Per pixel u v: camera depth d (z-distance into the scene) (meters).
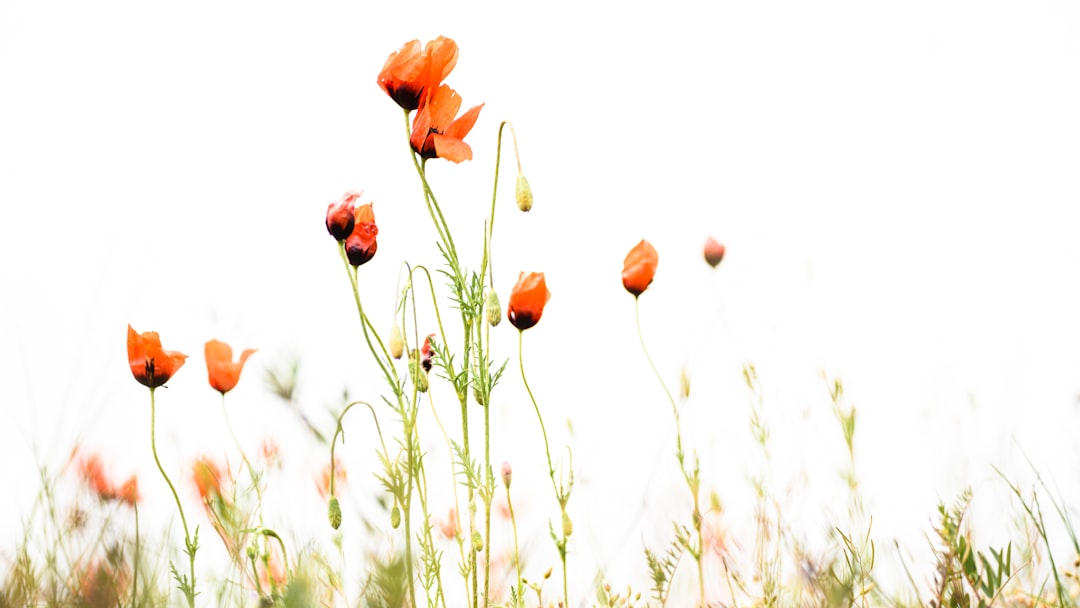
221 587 1.46
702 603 1.52
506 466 1.47
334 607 1.42
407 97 1.39
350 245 1.37
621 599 1.52
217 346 1.50
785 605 1.50
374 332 1.37
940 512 1.42
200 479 1.52
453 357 1.40
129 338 1.39
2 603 1.39
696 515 1.53
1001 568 1.44
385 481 1.33
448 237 1.40
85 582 1.39
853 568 1.46
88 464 1.51
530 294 1.42
